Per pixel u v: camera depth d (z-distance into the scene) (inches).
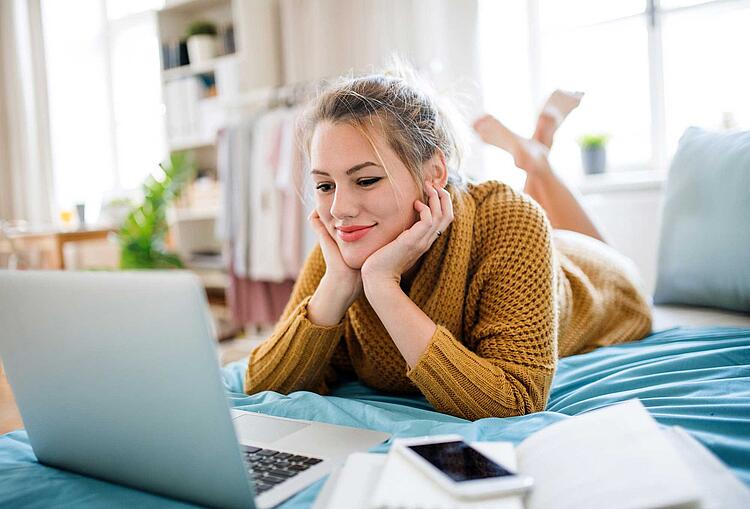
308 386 44.2
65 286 26.0
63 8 206.5
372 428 34.0
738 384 38.3
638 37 116.0
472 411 35.8
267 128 128.0
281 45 149.9
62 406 28.4
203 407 23.5
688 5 110.7
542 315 38.2
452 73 121.3
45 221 205.5
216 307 164.1
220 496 24.5
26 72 203.2
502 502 21.0
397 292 37.3
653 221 105.6
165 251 158.7
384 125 37.1
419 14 124.0
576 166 123.6
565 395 43.6
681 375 41.5
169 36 164.7
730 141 66.2
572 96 80.4
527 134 121.7
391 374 44.2
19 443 35.2
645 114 117.3
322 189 38.9
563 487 22.1
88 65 207.5
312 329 41.3
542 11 123.2
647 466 21.6
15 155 205.5
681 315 64.7
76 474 30.3
